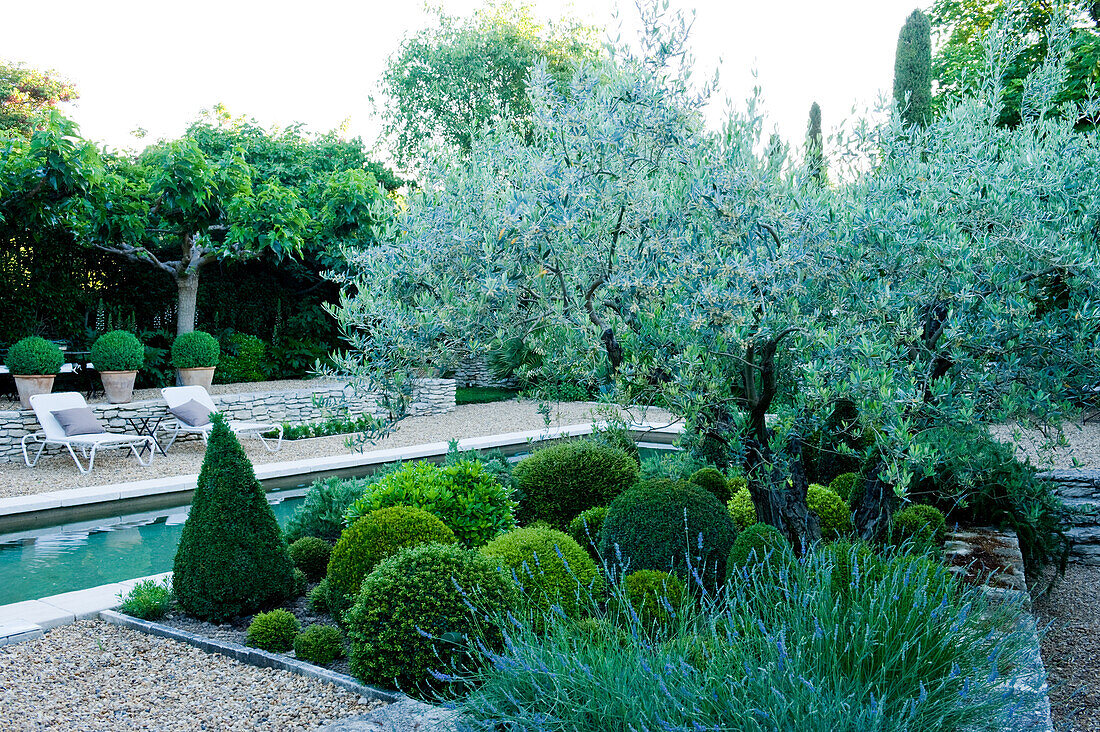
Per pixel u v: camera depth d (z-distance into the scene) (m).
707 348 4.31
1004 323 3.88
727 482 6.66
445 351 4.75
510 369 19.17
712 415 4.72
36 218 12.66
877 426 3.99
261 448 11.84
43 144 11.09
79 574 6.50
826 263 4.06
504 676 3.04
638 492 5.12
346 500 6.38
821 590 3.20
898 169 4.61
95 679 3.96
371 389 4.85
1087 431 11.21
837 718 2.41
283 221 14.35
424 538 4.54
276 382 17.56
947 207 4.27
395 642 3.67
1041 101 5.03
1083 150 4.38
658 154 4.51
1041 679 2.94
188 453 11.26
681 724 2.49
